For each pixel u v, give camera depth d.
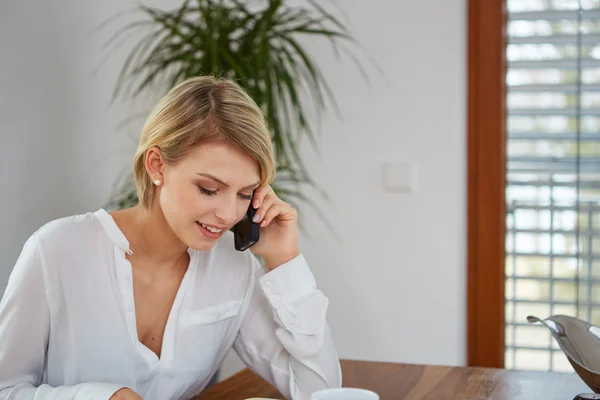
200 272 1.45
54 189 2.81
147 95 3.12
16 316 1.29
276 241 1.49
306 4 3.02
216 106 1.24
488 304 2.94
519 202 2.95
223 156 1.23
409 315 3.00
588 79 2.86
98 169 3.05
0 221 2.54
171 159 1.25
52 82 2.79
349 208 3.03
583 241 2.89
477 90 2.91
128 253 1.37
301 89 3.03
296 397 1.43
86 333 1.33
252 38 2.66
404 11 2.94
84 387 1.19
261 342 1.52
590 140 2.87
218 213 1.25
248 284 1.52
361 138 3.00
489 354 2.95
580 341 1.37
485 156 2.92
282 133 2.78
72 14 2.89
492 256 2.93
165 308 1.41
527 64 2.91
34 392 1.22
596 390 1.32
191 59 2.62
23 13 2.64
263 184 1.32
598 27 2.84
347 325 3.05
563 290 2.93
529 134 2.92
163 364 1.39
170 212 1.27
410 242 2.98
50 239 1.32
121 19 3.14
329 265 3.06
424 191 2.96
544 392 1.43
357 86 2.99
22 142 2.64
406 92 2.95
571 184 2.90
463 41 2.91
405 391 1.44
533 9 2.89
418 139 2.95
